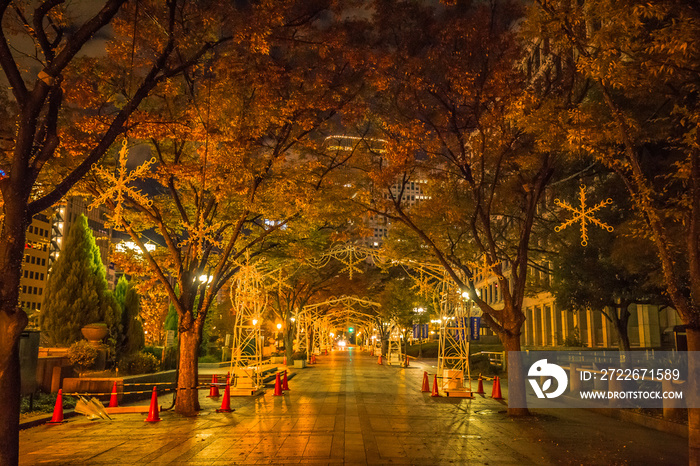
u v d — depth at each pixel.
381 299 49.28
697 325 8.14
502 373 34.56
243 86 13.23
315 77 13.85
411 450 10.58
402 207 19.17
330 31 12.70
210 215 17.86
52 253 104.69
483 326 70.31
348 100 14.39
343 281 44.94
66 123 12.42
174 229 18.44
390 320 51.81
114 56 12.59
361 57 12.90
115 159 15.16
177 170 13.93
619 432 13.02
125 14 11.84
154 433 12.55
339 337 150.88
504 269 62.25
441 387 22.97
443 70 14.43
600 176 18.81
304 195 15.46
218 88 13.17
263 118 13.63
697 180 8.34
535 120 11.15
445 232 19.52
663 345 34.19
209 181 14.27
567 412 16.80
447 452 10.41
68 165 13.29
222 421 14.48
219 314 53.16
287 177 15.80
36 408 15.34
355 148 16.62
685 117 9.13
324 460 9.62
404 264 22.98
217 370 32.38
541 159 15.78
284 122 14.39
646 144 14.93
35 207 6.96
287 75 13.52
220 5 10.42
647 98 12.38
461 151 16.16
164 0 10.82
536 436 12.37
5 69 6.95
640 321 35.91
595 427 13.77
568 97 13.84
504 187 17.94
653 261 14.40
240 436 12.12
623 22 8.36
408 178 17.33
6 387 6.42
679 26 7.44
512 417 15.45
